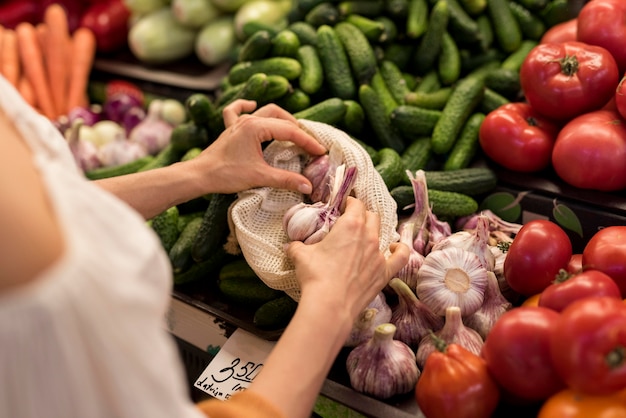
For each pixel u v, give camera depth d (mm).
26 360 513
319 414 1139
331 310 870
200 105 1508
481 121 1552
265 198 1228
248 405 754
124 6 2389
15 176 535
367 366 1071
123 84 2275
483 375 953
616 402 860
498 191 1456
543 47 1447
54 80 2268
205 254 1316
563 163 1359
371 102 1564
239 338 1247
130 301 561
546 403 909
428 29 1696
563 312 891
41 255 519
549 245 1128
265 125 1216
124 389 562
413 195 1375
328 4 1752
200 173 1215
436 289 1128
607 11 1434
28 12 2508
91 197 600
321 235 1112
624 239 1098
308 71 1602
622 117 1351
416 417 1029
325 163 1253
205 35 2223
